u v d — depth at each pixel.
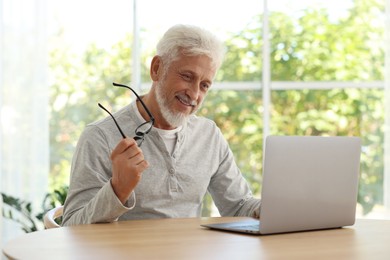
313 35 4.82
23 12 4.69
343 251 1.64
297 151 1.91
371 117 4.77
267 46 4.81
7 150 4.66
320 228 2.03
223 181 2.65
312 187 1.97
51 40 4.81
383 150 4.74
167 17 4.82
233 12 4.81
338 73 4.80
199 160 2.54
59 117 4.82
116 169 2.04
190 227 2.03
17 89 4.68
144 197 2.39
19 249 1.61
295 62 4.82
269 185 1.85
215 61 2.38
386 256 1.58
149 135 2.43
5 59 4.66
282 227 1.91
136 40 4.82
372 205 4.74
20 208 4.35
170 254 1.55
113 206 2.04
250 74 4.82
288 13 4.83
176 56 2.36
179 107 2.38
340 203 2.06
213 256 1.54
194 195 2.50
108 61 4.84
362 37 4.79
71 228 1.98
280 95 4.83
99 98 4.83
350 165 2.08
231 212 2.63
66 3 4.82
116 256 1.52
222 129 4.83
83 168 2.28
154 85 2.45
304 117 4.82
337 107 4.80
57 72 4.83
